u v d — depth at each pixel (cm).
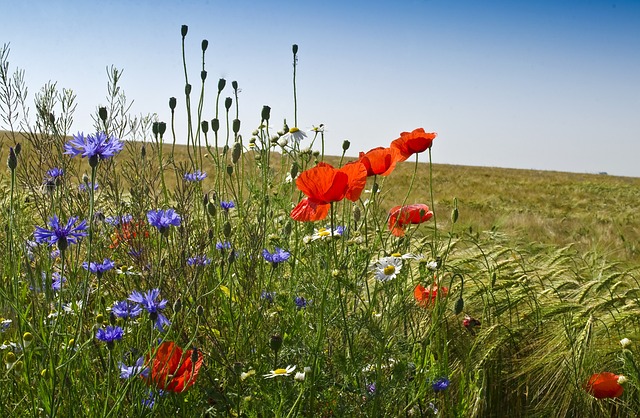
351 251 297
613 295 429
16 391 243
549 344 367
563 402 345
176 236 302
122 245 311
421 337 329
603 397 328
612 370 366
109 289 297
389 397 272
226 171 362
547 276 470
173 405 247
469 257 456
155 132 328
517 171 6044
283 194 387
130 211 319
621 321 384
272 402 246
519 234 786
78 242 226
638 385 331
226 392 274
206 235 301
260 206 338
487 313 371
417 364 298
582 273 528
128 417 220
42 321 240
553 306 405
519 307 405
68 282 275
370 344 307
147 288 272
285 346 278
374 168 319
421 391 276
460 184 3102
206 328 272
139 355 243
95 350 258
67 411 224
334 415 273
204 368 273
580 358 345
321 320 259
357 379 274
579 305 402
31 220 332
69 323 269
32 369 233
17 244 281
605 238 1037
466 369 308
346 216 367
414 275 376
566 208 2306
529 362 358
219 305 320
